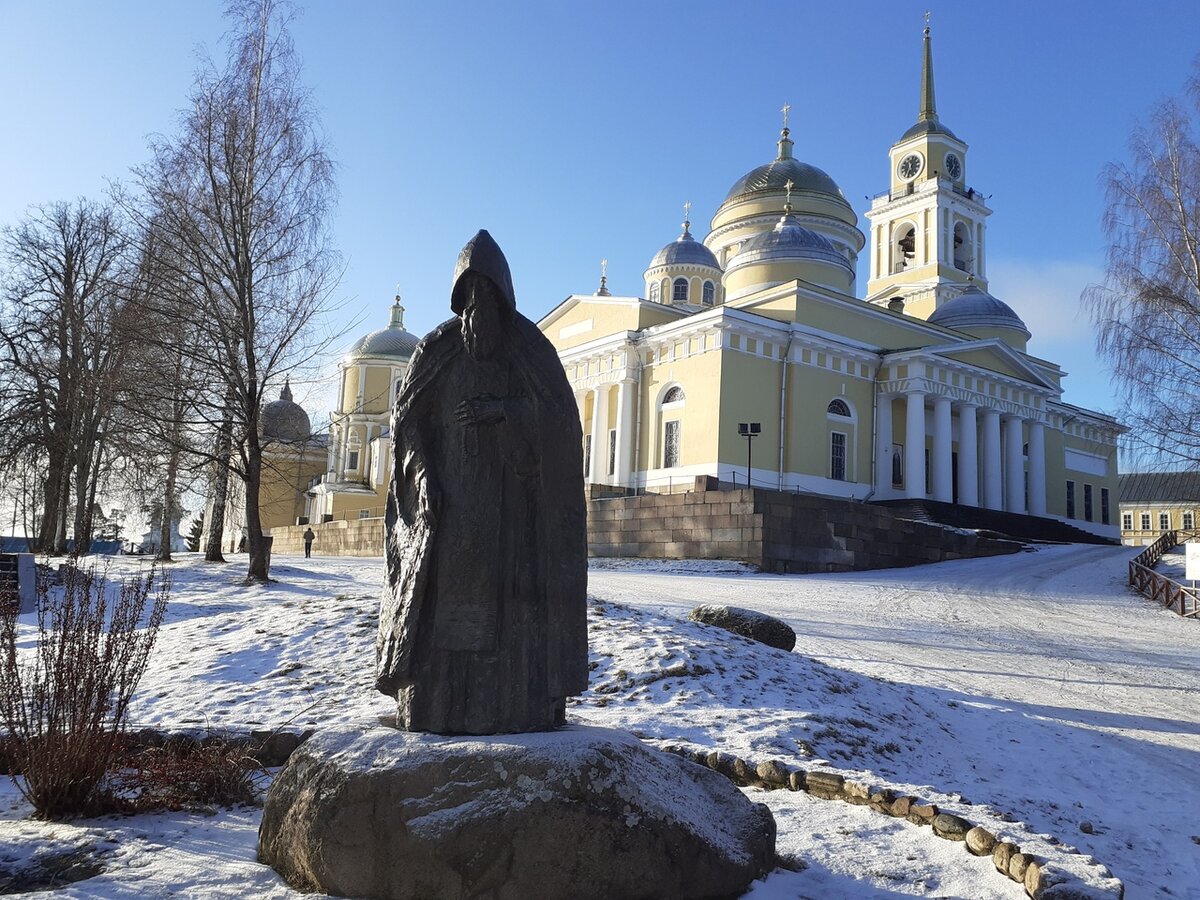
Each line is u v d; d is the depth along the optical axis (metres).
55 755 6.35
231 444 25.91
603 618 14.01
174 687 11.52
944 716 11.66
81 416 31.94
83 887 4.87
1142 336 29.39
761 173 60.75
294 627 14.38
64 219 35.19
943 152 62.16
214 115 24.86
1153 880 6.54
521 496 5.58
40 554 32.75
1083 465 60.47
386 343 77.50
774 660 12.49
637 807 4.79
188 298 24.25
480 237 5.65
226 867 5.22
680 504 34.19
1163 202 29.81
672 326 44.38
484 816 4.61
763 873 5.49
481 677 5.30
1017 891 5.37
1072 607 23.98
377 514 69.81
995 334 55.28
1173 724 11.98
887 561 34.62
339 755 5.02
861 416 46.59
